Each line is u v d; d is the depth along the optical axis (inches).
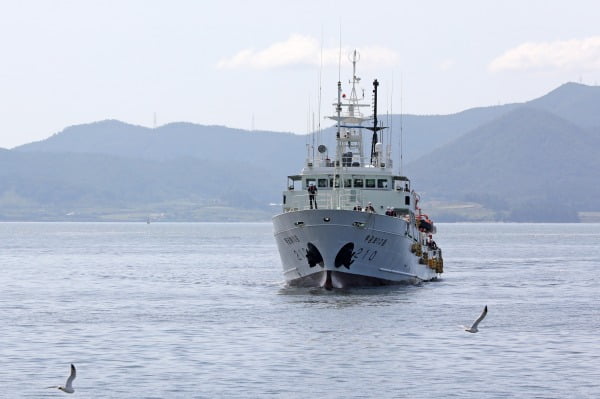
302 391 6289.4
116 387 6407.5
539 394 6225.4
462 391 6284.5
